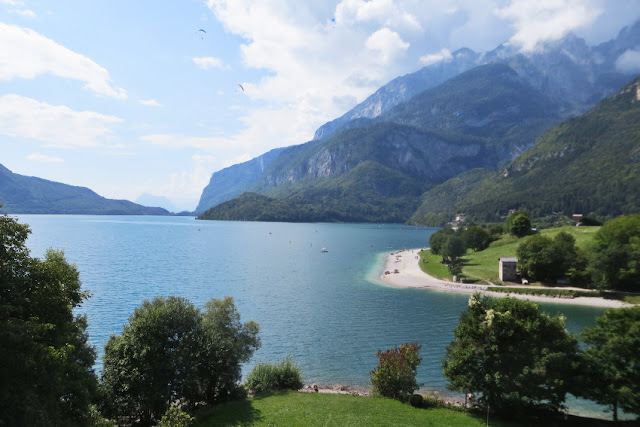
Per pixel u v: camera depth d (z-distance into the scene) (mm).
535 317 33719
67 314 24141
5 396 17969
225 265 144750
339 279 118250
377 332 66750
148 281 108812
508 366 32188
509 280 106125
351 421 31781
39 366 19672
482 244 160375
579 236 137875
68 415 23125
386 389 40125
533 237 110375
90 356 29703
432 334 65875
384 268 141875
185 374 34281
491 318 32625
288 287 105188
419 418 32844
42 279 22594
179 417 26172
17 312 20594
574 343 32438
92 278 111938
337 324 71188
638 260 90812
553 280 103875
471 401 37844
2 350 18172
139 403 32531
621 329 31141
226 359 37250
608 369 30672
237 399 38438
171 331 35688
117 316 72500
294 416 32844
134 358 32688
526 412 32719
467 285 107062
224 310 40875
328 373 50281
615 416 31406
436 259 152875
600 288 93625
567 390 30812
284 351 57781
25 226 22688
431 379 48562
